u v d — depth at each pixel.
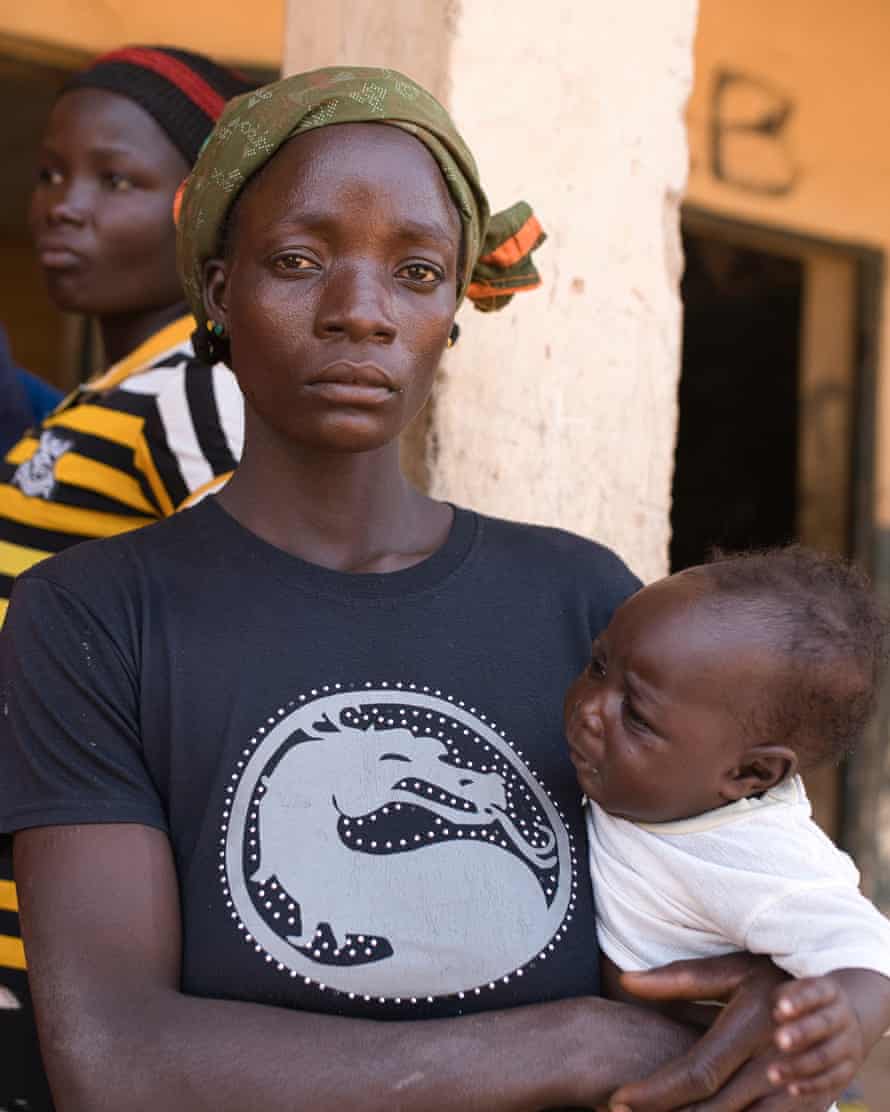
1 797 1.35
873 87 5.45
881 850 5.55
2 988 1.62
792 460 6.73
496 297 1.71
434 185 1.40
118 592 1.41
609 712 1.42
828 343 5.66
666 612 1.42
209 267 1.47
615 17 2.38
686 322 6.88
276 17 4.66
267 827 1.34
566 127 2.35
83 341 5.53
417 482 2.29
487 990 1.35
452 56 2.24
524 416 2.33
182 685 1.37
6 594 1.99
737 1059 1.31
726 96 5.20
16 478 2.06
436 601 1.49
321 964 1.31
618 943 1.43
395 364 1.37
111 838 1.32
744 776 1.43
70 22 4.47
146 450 1.96
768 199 5.32
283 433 1.42
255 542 1.47
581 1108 1.38
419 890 1.35
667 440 2.48
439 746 1.41
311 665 1.41
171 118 2.29
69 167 2.31
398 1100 1.25
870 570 5.63
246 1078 1.23
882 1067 3.77
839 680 1.40
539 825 1.43
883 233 5.53
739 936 1.37
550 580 1.56
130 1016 1.26
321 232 1.36
